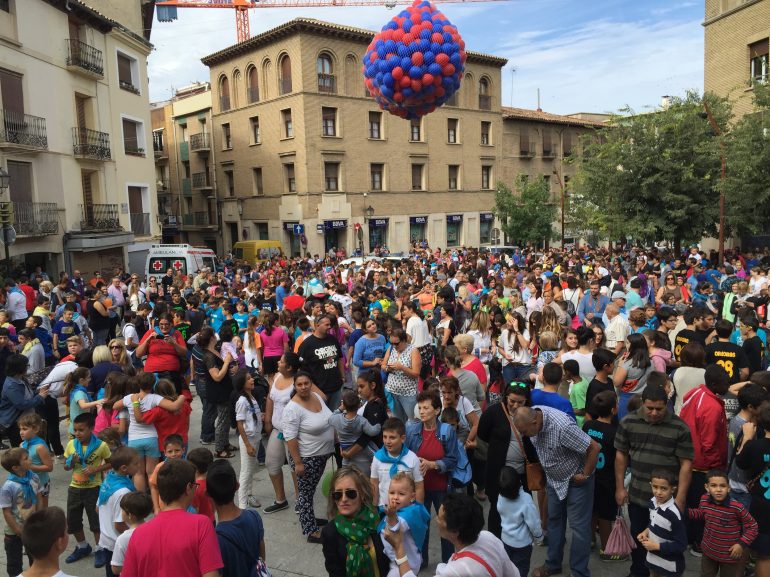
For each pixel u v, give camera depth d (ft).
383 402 19.44
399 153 127.95
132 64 91.76
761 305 33.47
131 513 13.52
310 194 115.65
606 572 17.16
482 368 22.68
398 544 12.62
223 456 27.20
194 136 137.59
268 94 120.78
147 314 41.01
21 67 67.62
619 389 21.15
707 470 16.70
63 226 74.18
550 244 144.56
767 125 54.80
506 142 149.18
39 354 31.12
